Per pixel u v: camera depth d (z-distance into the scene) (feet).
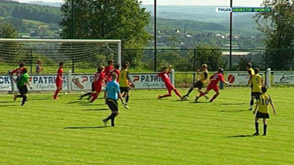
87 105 128.36
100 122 103.50
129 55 217.15
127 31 274.77
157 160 73.51
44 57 182.09
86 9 267.80
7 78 151.33
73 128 96.37
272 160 75.46
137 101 138.21
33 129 94.84
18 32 291.58
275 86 188.85
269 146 84.89
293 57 226.38
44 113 114.32
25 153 75.87
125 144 83.56
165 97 147.95
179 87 181.88
